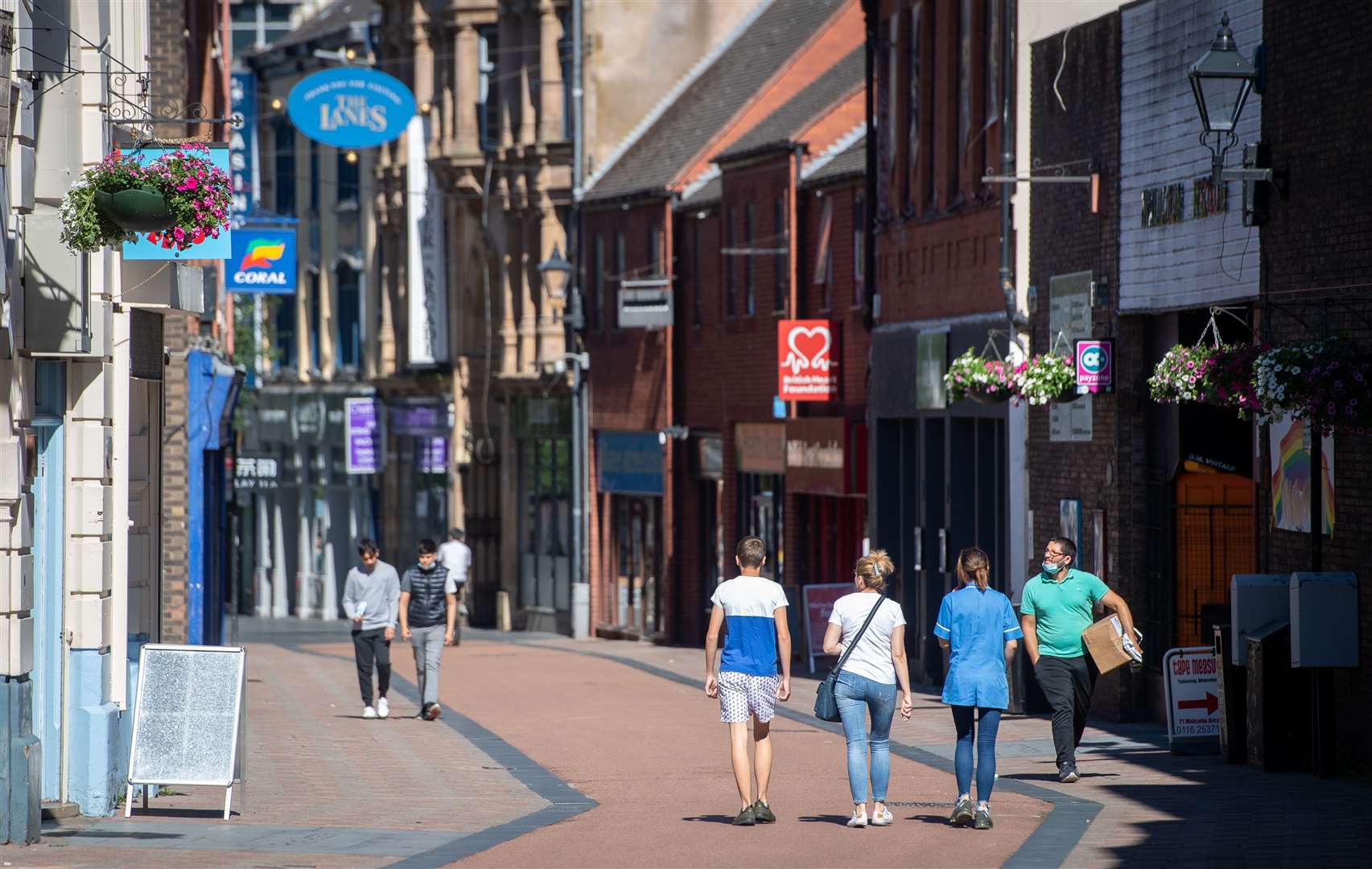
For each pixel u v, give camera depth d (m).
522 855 44.78
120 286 53.56
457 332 179.75
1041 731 70.69
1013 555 87.50
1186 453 73.06
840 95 126.75
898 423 107.12
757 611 49.94
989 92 93.56
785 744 69.38
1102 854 43.50
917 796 55.03
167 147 53.44
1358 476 56.75
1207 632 73.56
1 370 46.59
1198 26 69.38
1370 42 56.75
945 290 98.38
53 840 47.44
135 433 58.28
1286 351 55.44
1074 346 76.31
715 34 164.12
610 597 155.12
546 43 164.75
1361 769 56.69
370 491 198.88
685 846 45.81
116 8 56.00
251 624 190.75
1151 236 73.19
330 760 66.12
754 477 131.62
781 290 126.62
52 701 51.47
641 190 145.75
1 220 46.19
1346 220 57.94
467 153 174.38
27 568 47.28
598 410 155.25
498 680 101.88
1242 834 46.09
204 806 54.78
